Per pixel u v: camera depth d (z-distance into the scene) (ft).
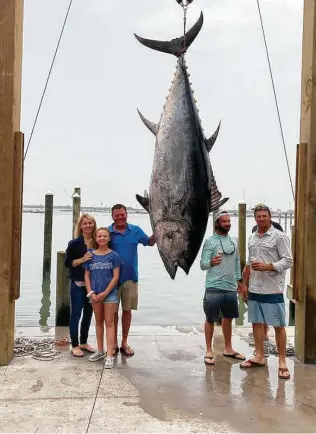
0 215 15.70
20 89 16.83
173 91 13.96
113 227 17.54
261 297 15.33
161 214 13.52
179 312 33.94
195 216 13.53
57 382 14.08
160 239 13.61
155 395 13.17
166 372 15.20
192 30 14.01
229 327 17.06
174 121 13.71
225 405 12.55
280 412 12.14
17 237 15.94
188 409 12.25
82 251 17.03
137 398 12.94
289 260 15.03
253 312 15.62
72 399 12.80
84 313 17.53
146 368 15.60
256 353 15.99
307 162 16.34
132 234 17.34
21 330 21.35
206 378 14.67
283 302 15.34
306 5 16.71
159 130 13.94
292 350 17.58
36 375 14.69
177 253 13.50
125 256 17.04
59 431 10.91
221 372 15.29
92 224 17.21
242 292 16.34
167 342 19.03
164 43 14.17
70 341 19.07
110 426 11.20
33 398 12.84
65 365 15.79
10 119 15.71
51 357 16.63
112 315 16.16
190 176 13.48
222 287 16.31
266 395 13.30
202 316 32.60
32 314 32.78
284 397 13.16
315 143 16.21
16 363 15.93
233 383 14.25
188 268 13.76
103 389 13.57
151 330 21.20
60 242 81.20
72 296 17.28
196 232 13.62
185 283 48.57
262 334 15.97
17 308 34.65
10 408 12.17
